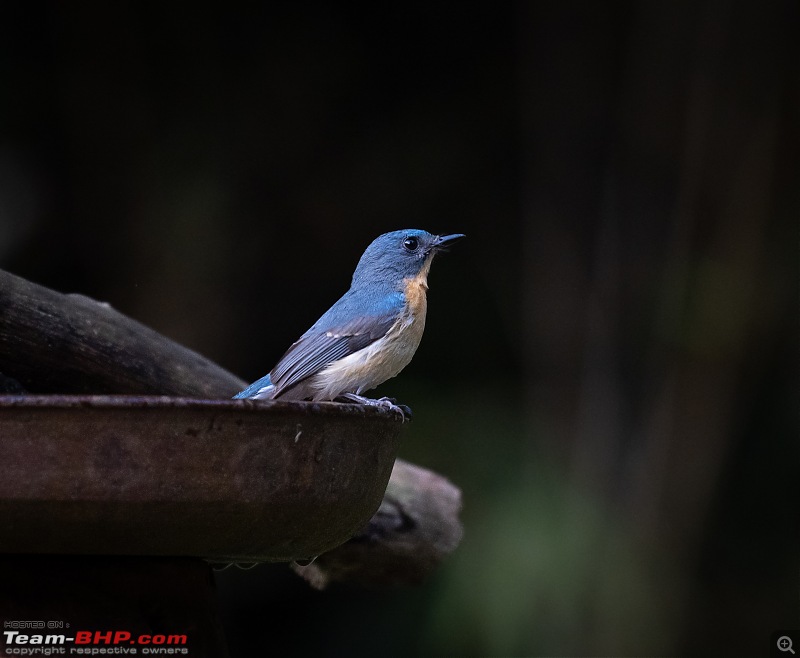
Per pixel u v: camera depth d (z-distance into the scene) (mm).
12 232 11828
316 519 4219
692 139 12633
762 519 12766
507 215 13117
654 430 12352
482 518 11125
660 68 12742
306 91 12711
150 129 12312
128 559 4629
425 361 12773
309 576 7496
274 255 12625
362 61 12891
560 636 10547
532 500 11312
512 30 13070
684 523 12266
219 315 12156
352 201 12828
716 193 12633
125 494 3770
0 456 3662
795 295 12664
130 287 12055
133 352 6230
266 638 12203
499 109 13133
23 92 12148
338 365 6559
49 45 12180
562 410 12516
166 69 12375
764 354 12734
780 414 12805
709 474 12414
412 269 6941
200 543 4078
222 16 12430
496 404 12469
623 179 12844
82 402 3652
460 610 10516
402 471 7426
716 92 12602
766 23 12484
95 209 12188
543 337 12719
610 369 12539
